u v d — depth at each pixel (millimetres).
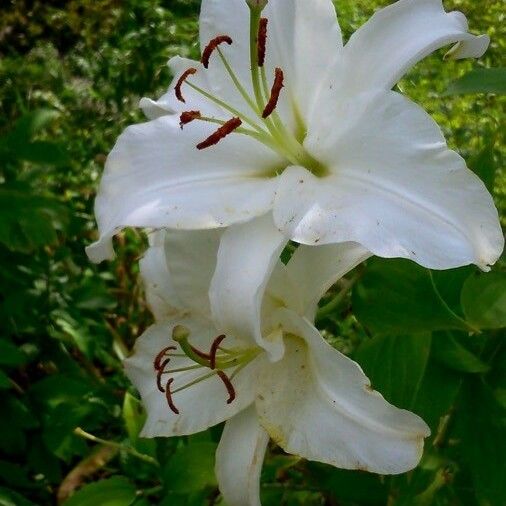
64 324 729
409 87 831
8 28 1637
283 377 321
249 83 343
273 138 320
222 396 337
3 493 579
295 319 308
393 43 310
